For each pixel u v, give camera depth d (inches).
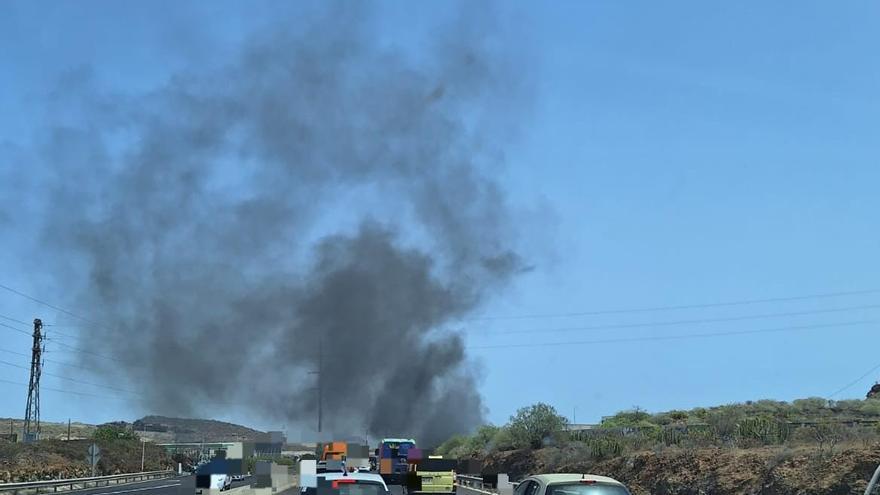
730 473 1408.7
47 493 2292.1
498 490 1808.6
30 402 3577.8
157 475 3690.9
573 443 2363.4
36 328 3565.5
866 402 2659.9
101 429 4621.1
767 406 2760.8
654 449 1854.1
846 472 1130.7
